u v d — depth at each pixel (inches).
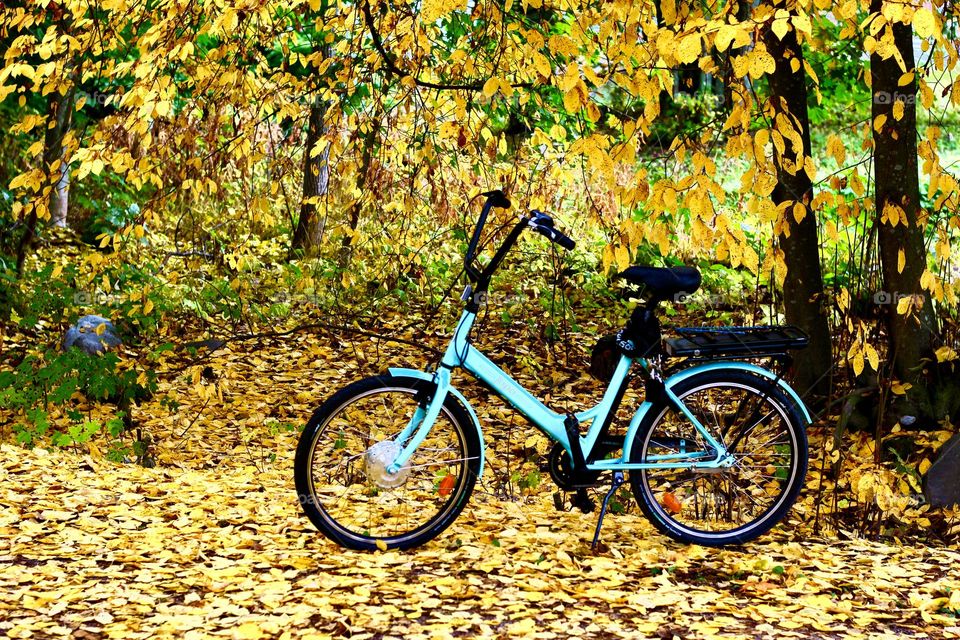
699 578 137.3
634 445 148.3
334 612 118.6
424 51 203.0
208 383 274.8
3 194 331.9
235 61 229.3
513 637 112.9
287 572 133.8
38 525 153.8
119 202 398.9
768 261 145.9
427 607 121.4
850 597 131.6
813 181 152.4
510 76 223.3
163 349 230.7
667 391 148.2
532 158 260.8
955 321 202.8
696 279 146.6
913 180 194.9
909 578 140.9
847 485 182.2
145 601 123.2
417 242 284.8
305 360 301.6
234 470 206.2
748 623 119.9
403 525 155.5
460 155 254.4
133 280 293.4
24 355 272.5
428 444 149.6
